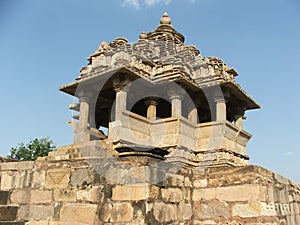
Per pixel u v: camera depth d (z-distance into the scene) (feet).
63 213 21.29
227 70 41.37
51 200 22.21
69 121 37.11
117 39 37.45
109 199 19.60
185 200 23.43
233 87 37.58
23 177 24.40
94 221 19.69
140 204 18.61
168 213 20.59
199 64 39.34
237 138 37.47
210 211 23.49
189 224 23.24
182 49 42.09
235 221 22.15
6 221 22.25
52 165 23.21
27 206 23.29
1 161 30.50
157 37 44.78
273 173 25.23
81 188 21.08
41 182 23.26
